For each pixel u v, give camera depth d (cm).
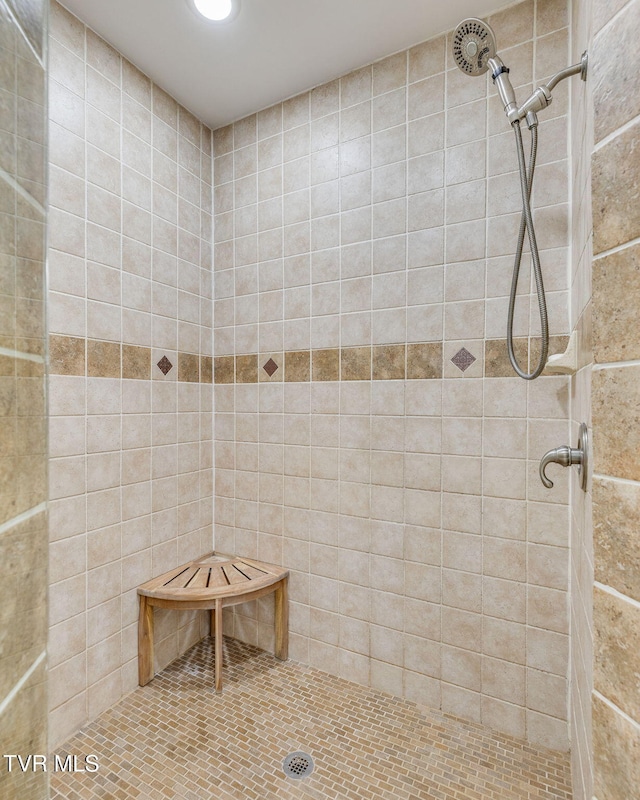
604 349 53
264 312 183
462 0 133
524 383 135
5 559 48
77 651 138
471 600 143
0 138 48
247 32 143
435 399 148
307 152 172
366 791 117
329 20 139
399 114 154
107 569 148
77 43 137
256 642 187
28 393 53
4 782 47
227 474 193
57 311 132
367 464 160
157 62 157
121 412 153
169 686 160
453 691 146
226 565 181
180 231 179
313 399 171
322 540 170
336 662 167
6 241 49
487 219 140
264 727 140
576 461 87
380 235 157
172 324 175
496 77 115
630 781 48
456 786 118
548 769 124
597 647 53
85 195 140
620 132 50
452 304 145
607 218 53
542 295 117
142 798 114
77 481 138
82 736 135
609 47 52
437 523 148
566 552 129
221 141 195
